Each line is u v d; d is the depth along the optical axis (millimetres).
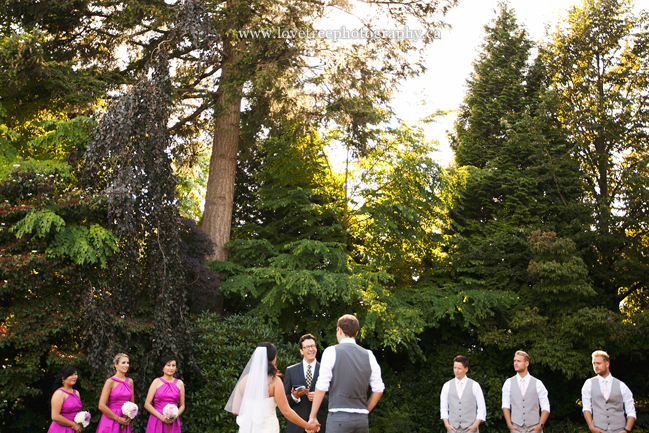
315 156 13773
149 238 8680
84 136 9312
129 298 8406
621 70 15672
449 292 12906
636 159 15016
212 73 13781
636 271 12930
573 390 12539
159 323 8336
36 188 7859
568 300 11891
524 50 17094
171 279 8734
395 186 13367
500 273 13328
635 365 12797
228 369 8977
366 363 4371
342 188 14195
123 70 13031
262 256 12570
